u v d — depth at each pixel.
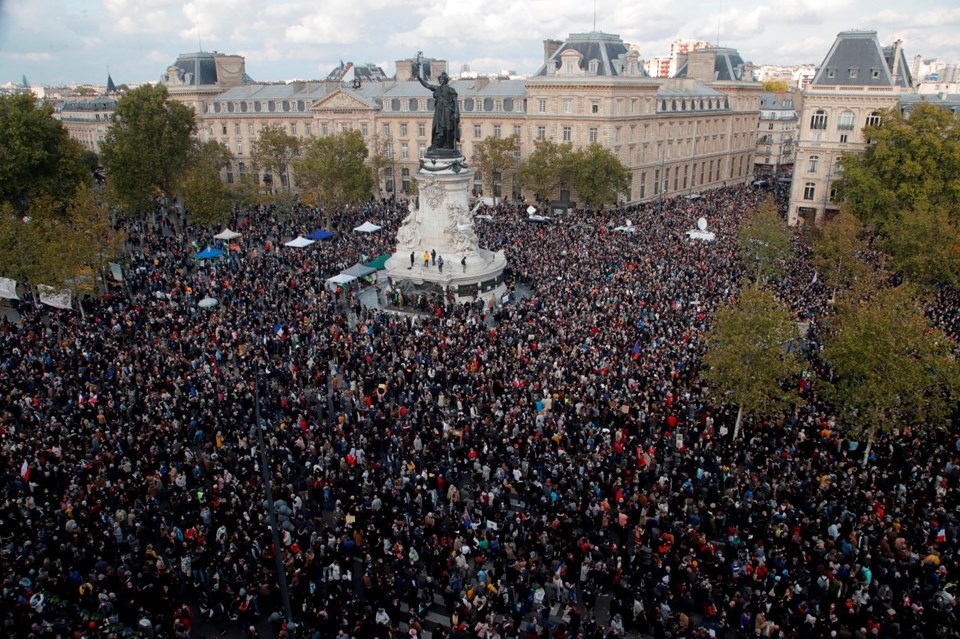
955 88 170.88
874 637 23.23
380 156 118.69
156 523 30.36
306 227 91.31
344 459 35.31
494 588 26.42
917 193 75.31
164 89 99.19
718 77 147.38
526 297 61.41
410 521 30.17
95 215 67.31
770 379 36.97
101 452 34.34
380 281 71.44
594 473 32.97
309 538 29.75
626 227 83.25
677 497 32.12
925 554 27.66
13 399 40.16
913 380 34.31
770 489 31.69
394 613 26.02
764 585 26.39
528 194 115.88
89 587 25.81
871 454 36.47
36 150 80.62
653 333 49.50
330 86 134.75
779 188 128.75
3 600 24.56
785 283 64.06
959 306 59.06
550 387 41.12
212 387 41.53
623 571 27.55
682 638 24.03
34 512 29.56
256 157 119.44
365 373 44.75
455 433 36.78
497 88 122.69
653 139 121.81
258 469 33.53
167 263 73.81
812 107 97.31
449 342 48.75
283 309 56.66
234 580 26.75
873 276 57.44
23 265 56.66
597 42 111.44
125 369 43.62
